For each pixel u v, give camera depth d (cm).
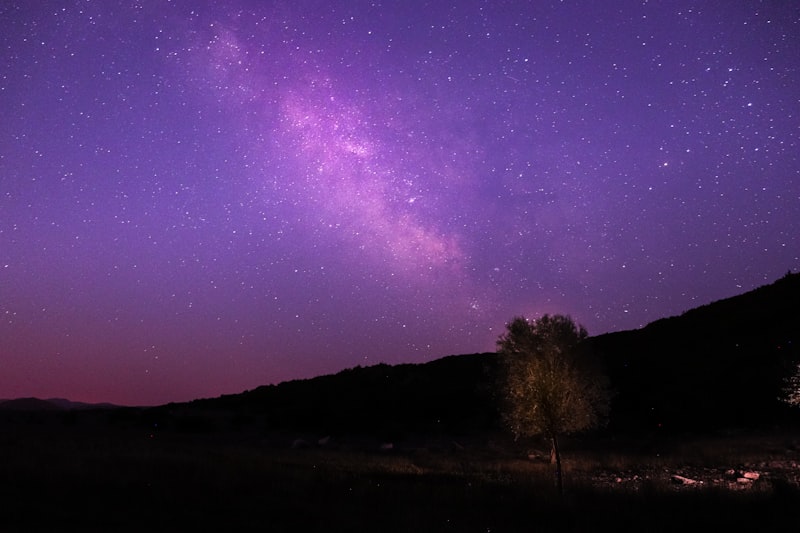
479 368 5253
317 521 1265
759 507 1398
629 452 2797
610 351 4922
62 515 1189
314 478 1766
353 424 3900
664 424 3362
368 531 1199
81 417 4225
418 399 4450
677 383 3888
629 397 3891
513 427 1752
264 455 2531
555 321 1788
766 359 3838
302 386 5397
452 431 3719
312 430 3847
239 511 1319
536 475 2103
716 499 1480
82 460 1831
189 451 2478
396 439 3553
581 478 2031
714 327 4831
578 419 1691
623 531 1255
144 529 1133
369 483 1725
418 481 1897
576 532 1250
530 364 1738
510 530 1248
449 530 1227
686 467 2258
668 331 5106
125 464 1812
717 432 3081
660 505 1458
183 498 1395
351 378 5412
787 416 3141
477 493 1628
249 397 5259
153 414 4338
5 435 2728
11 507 1217
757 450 2470
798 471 2034
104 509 1257
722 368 3922
